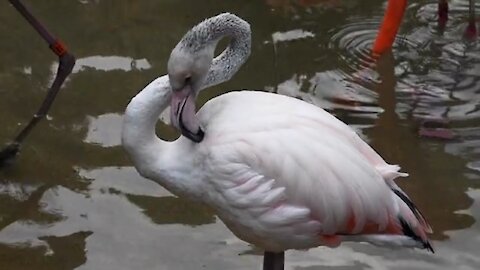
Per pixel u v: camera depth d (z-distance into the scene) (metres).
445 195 5.59
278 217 4.24
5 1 7.77
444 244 5.20
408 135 6.14
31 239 5.27
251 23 7.55
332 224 4.30
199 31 4.23
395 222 4.35
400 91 6.59
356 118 6.30
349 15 7.68
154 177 4.43
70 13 7.66
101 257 5.12
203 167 4.28
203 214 5.51
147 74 6.83
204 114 4.40
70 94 6.59
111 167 5.88
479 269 4.98
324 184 4.20
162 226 5.39
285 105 4.36
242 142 4.19
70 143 6.09
